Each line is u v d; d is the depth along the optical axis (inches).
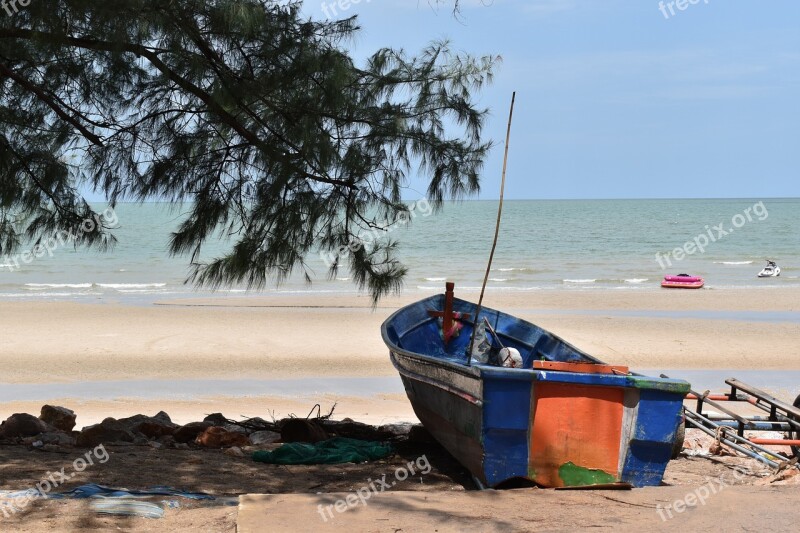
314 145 271.6
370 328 911.0
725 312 1085.8
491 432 256.5
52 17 245.0
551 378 254.1
